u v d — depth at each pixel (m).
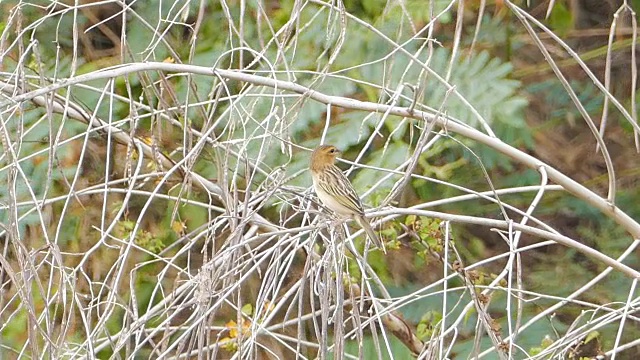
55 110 10.85
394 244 11.01
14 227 8.17
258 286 14.49
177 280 9.20
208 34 14.91
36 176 13.92
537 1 16.94
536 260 16.64
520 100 14.31
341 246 8.39
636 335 15.47
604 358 10.80
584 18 17.66
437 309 15.05
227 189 8.70
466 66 14.36
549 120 17.25
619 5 17.20
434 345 8.31
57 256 8.26
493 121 14.91
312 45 14.52
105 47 15.98
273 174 10.05
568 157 17.12
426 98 14.35
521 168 16.47
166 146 12.80
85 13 15.34
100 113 14.42
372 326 8.16
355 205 9.24
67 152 14.12
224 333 14.20
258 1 8.58
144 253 14.59
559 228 16.88
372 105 8.99
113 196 14.49
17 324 13.80
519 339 14.82
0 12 14.80
